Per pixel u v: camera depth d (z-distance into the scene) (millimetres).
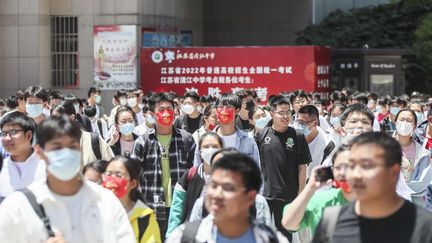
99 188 5730
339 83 27906
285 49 24094
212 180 5273
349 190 5965
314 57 24016
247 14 33812
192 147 10070
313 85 24031
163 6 28453
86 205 5594
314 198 6504
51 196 5496
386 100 17641
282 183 10578
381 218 4859
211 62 24562
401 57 27672
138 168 7082
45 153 5469
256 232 5387
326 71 25922
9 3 27250
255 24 33875
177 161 9969
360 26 33781
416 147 10469
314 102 17781
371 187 4812
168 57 24844
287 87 24125
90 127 13758
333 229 5023
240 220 5328
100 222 5609
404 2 34469
